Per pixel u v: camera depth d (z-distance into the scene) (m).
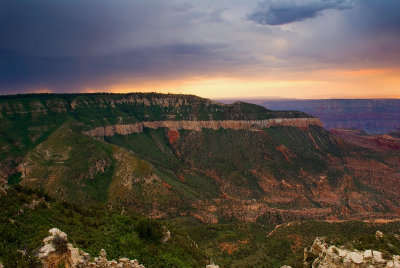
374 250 58.78
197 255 97.81
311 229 135.38
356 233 118.50
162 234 94.50
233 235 153.75
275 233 145.12
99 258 60.44
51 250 52.41
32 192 85.69
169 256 84.94
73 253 57.72
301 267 80.44
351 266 56.94
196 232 156.25
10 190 79.50
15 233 59.09
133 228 91.19
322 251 72.06
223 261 117.06
